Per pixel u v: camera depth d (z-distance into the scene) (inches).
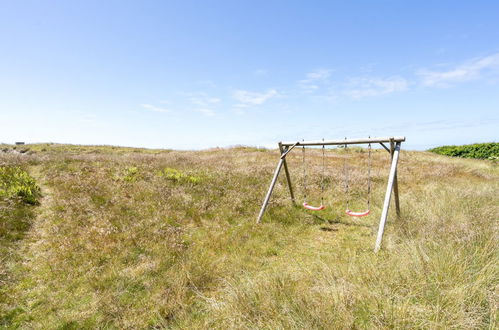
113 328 134.3
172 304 148.6
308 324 113.9
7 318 140.5
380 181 453.1
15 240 224.8
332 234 262.2
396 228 234.1
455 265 146.1
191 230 266.1
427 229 213.5
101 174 428.5
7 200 282.5
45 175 418.0
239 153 837.2
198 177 439.5
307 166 569.3
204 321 135.6
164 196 343.3
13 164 460.8
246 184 420.8
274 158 695.7
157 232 245.4
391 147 226.5
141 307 149.0
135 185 381.1
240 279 170.1
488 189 343.0
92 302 152.9
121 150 1125.1
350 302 126.9
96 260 194.2
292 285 154.8
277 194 379.9
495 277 135.0
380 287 139.6
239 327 121.5
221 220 291.6
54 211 281.1
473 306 117.0
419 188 405.4
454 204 280.4
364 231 263.4
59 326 134.6
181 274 174.9
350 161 678.5
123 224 258.4
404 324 112.3
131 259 199.5
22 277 177.6
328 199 369.7
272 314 127.6
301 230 273.1
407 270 149.5
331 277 152.9
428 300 128.4
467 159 784.3
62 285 168.1
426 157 778.2
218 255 212.4
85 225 254.2
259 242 237.6
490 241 168.2
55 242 219.3
